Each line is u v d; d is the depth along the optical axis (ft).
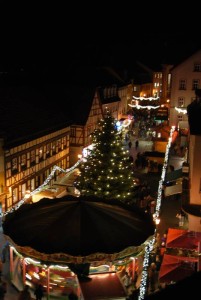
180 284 14.08
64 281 59.06
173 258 57.57
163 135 162.81
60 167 128.57
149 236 60.64
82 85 151.84
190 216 76.59
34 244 55.67
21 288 60.80
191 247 59.06
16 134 95.30
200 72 176.35
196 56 175.42
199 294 13.47
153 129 194.80
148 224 63.93
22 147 97.76
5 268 66.80
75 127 137.49
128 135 181.27
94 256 54.70
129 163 92.07
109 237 57.36
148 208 91.91
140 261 69.77
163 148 151.53
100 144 87.86
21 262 63.82
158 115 193.06
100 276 55.98
